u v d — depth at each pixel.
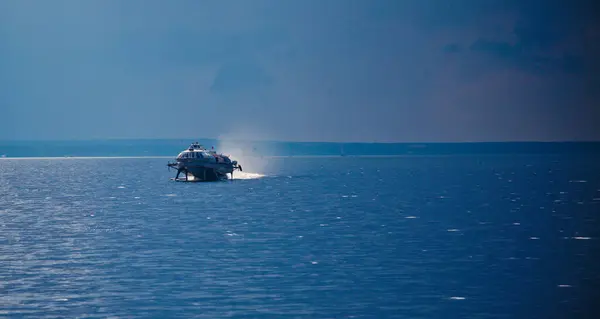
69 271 78.88
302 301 64.88
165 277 75.44
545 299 65.25
